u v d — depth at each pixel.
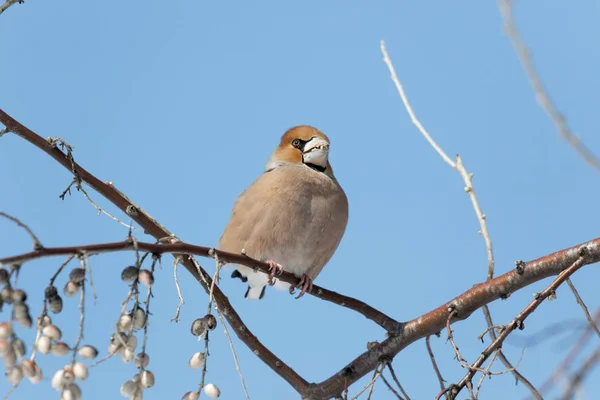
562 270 9.52
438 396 8.49
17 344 6.25
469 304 9.88
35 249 6.53
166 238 8.55
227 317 10.34
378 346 10.28
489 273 9.90
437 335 10.20
